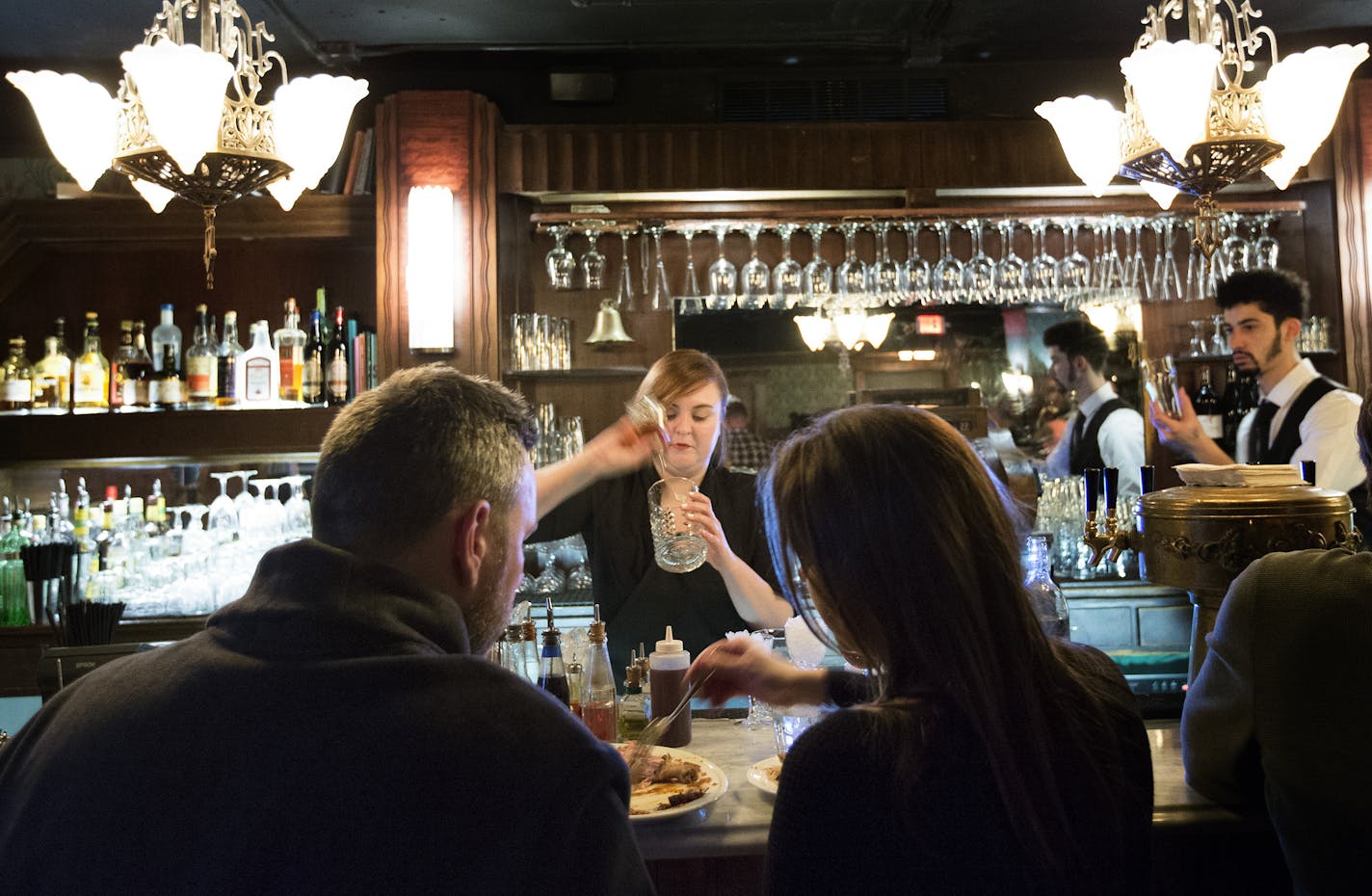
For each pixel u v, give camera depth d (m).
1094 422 4.24
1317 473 3.48
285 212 3.91
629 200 4.07
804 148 4.00
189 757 0.84
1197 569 1.49
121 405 3.99
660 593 2.43
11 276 4.09
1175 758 1.58
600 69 4.32
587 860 0.83
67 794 0.85
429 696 0.85
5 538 3.75
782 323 4.28
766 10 3.88
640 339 4.27
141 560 3.80
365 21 3.92
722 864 1.48
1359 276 3.93
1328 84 2.37
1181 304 4.30
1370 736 1.20
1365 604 1.21
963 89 4.36
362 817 0.81
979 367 4.28
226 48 2.43
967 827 0.87
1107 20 4.00
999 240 4.34
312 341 3.99
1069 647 1.08
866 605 0.95
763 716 1.88
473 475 0.99
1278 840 1.47
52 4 3.71
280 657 0.88
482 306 3.82
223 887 0.79
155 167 2.29
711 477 2.54
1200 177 2.51
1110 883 0.91
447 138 3.84
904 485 0.95
